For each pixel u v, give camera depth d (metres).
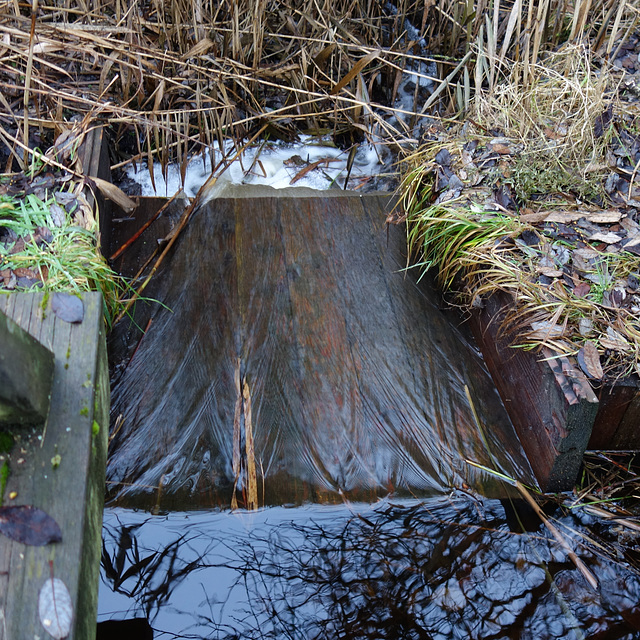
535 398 1.52
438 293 1.88
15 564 1.02
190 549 1.40
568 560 1.41
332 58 2.45
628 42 2.46
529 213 1.75
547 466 1.50
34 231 1.61
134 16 2.22
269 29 2.51
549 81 2.09
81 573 1.03
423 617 1.33
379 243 2.02
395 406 1.63
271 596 1.35
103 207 1.91
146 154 2.18
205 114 2.23
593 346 1.48
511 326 1.59
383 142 2.34
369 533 1.43
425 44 2.75
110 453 1.52
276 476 1.50
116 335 1.73
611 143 1.96
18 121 1.88
